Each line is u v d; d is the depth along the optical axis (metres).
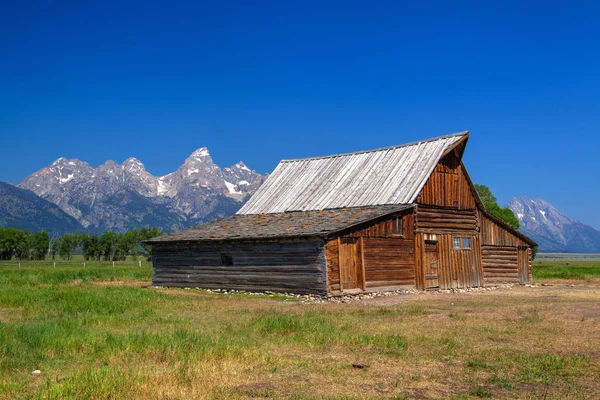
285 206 40.00
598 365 12.01
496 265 40.75
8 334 14.76
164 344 13.39
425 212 36.09
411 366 12.07
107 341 13.98
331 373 11.34
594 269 61.50
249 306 24.62
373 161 40.62
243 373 11.27
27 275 46.50
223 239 33.91
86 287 33.38
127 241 137.50
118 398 9.38
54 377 11.12
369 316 20.59
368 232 32.19
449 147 37.53
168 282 37.62
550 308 22.89
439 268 36.44
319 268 29.78
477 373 11.44
